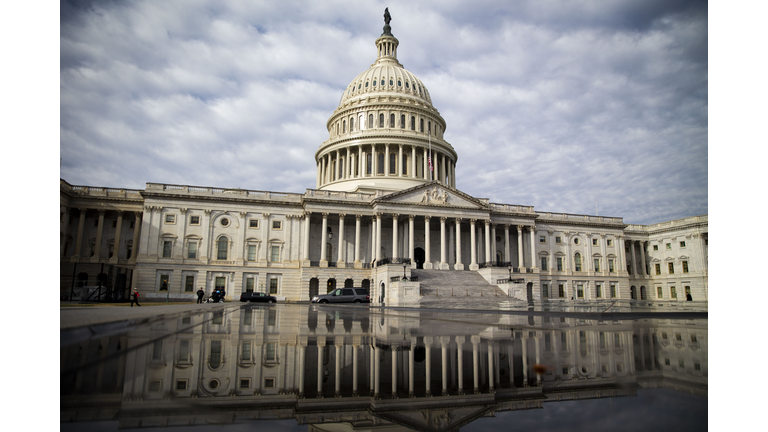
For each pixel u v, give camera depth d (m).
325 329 13.17
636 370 5.76
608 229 93.38
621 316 20.42
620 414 3.53
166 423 3.39
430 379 5.49
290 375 5.79
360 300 57.22
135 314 15.73
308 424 3.51
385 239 78.81
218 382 5.16
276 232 74.12
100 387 4.55
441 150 96.25
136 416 3.55
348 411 4.00
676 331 11.55
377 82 103.88
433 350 8.12
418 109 99.50
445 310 32.75
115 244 70.06
